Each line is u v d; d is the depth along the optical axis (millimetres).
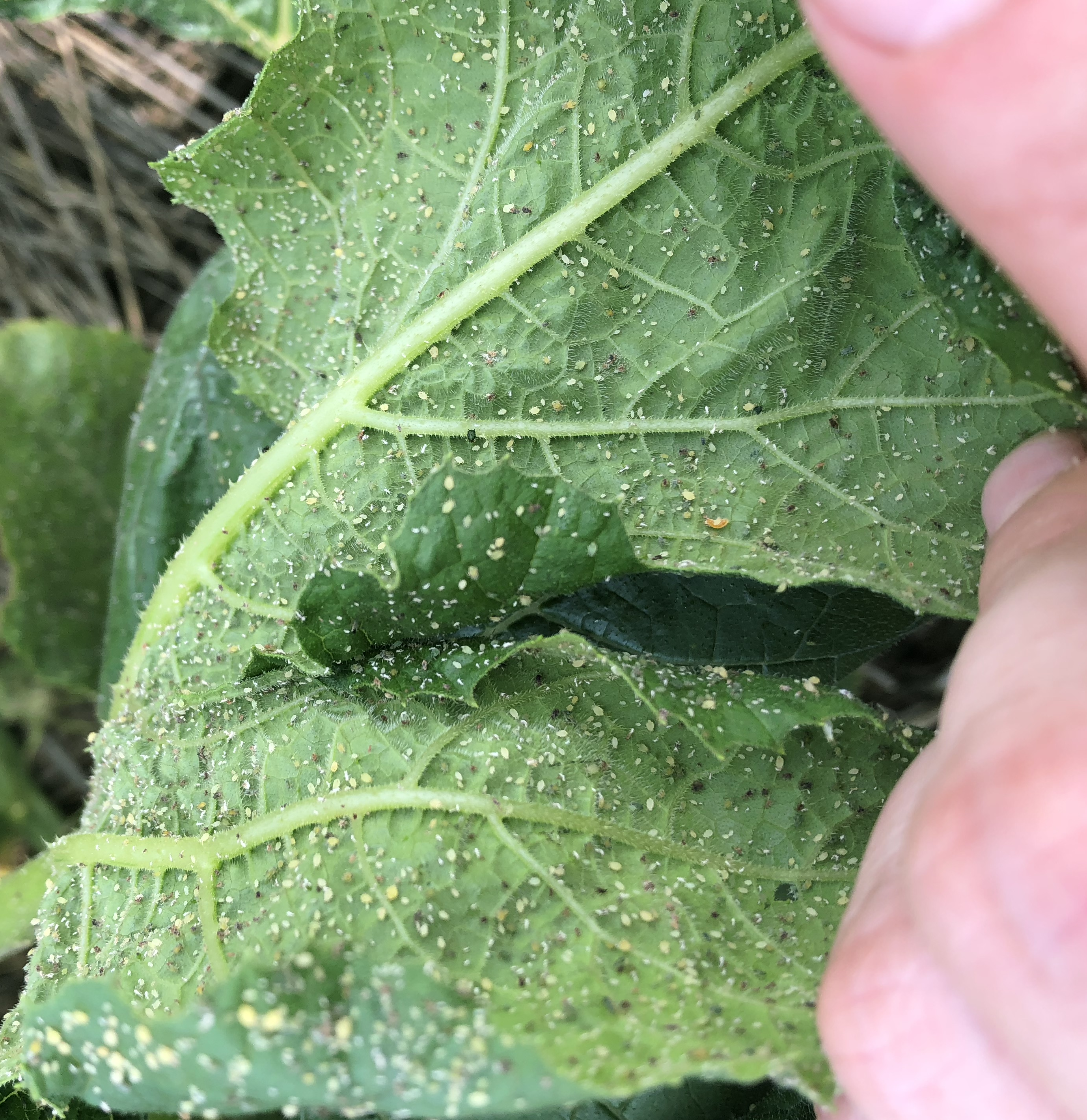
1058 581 78
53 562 163
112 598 149
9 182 184
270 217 120
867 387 110
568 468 114
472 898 104
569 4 107
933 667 169
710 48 106
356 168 116
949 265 102
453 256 114
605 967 99
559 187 110
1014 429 108
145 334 196
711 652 120
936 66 69
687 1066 84
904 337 109
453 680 108
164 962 110
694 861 108
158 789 119
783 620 120
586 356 113
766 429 112
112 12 169
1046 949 65
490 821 107
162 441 146
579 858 106
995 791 67
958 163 72
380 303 117
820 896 108
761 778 111
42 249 189
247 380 124
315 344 121
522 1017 90
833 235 107
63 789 188
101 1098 97
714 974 99
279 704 115
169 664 124
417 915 103
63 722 183
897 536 111
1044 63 67
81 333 162
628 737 111
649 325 112
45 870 136
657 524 114
